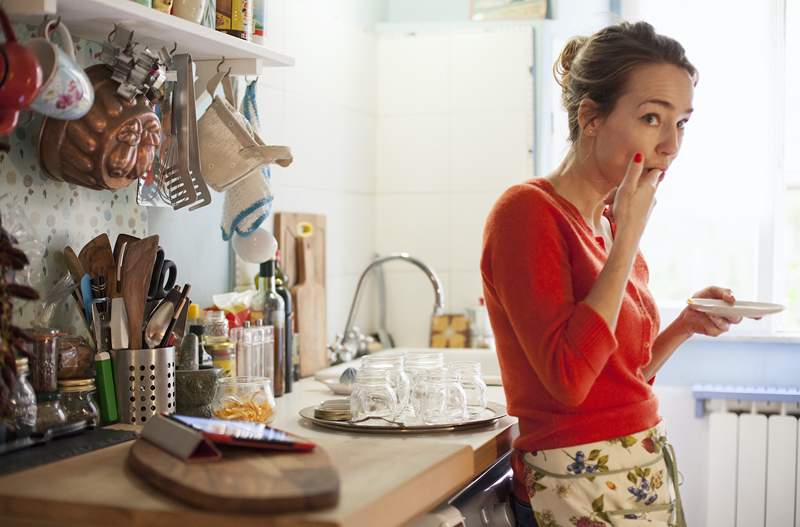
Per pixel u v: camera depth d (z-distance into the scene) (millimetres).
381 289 3457
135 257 1774
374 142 3451
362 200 3350
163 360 1775
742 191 3342
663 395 3293
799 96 3316
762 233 3307
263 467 1305
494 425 1864
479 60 3379
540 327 1499
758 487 3148
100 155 1666
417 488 1361
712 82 3354
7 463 1415
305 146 2916
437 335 3318
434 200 3428
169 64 1811
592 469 1589
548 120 3381
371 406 1847
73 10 1589
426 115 3426
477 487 1784
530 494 1661
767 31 3285
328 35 3053
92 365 1751
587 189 1681
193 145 1892
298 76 2863
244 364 2158
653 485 1624
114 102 1678
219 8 1955
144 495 1257
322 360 2830
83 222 1860
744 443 3154
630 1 3387
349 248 3240
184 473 1269
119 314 1761
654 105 1565
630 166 1547
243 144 1944
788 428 3125
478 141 3385
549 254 1537
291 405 2152
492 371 2920
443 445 1583
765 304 1910
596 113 1626
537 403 1633
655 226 3465
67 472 1381
